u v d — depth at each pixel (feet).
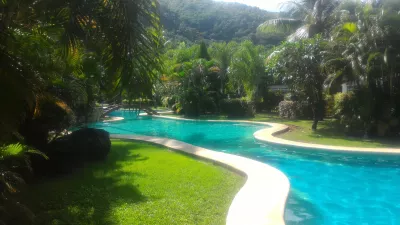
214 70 83.05
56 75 16.61
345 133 43.98
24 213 13.71
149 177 23.16
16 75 11.71
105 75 18.97
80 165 26.23
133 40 14.06
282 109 68.18
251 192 18.62
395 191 23.39
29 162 19.58
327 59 42.96
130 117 79.05
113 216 15.96
